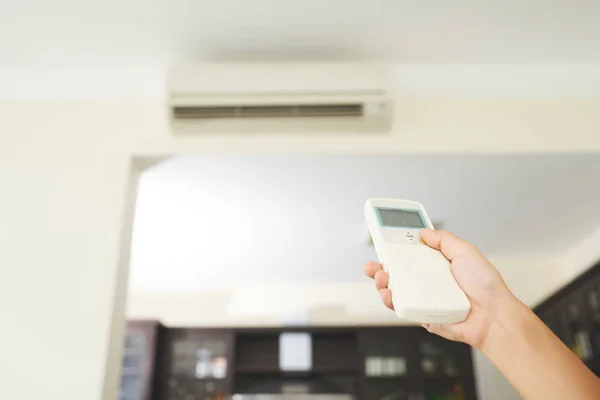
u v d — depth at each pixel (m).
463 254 0.79
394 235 0.87
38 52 1.84
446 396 3.61
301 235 3.10
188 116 1.77
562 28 1.75
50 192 1.78
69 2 1.59
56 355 1.55
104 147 1.86
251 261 3.59
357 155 1.92
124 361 3.56
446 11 1.66
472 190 2.45
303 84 1.76
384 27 1.73
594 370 2.49
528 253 3.49
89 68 1.94
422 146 1.89
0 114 1.91
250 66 1.80
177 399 3.58
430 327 0.78
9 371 1.53
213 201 2.59
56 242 1.70
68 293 1.63
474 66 1.96
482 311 0.73
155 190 2.44
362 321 3.94
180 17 1.66
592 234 3.13
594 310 2.42
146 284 4.06
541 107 1.97
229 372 3.62
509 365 0.67
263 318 3.97
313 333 3.79
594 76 1.98
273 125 1.81
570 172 2.27
